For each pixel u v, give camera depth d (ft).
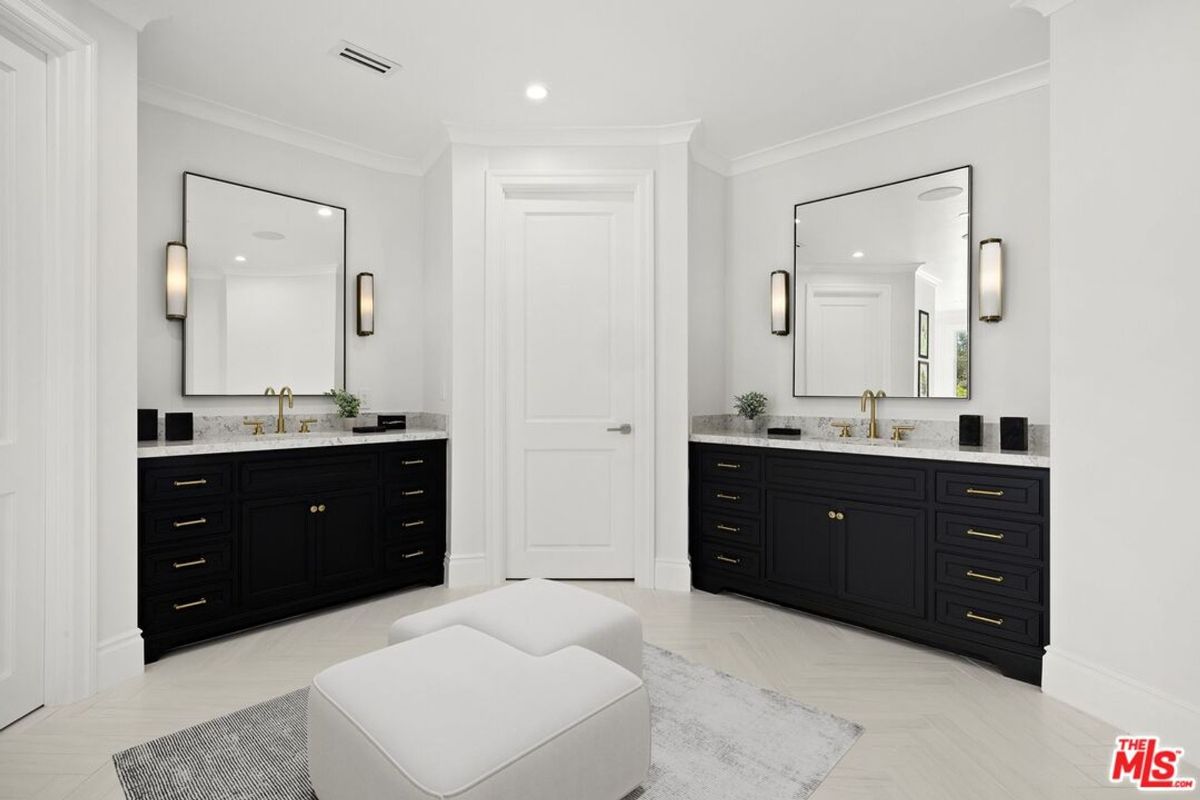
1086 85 7.29
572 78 10.09
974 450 9.31
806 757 6.34
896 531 9.50
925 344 10.82
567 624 6.64
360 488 10.96
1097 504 7.19
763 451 11.09
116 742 6.52
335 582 10.62
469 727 4.48
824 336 12.01
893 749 6.51
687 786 5.84
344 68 9.73
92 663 7.51
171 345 10.41
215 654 8.86
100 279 7.55
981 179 10.25
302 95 10.57
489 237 11.98
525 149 12.09
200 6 8.11
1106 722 7.07
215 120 10.91
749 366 13.14
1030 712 7.31
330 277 12.30
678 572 11.89
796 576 10.64
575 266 12.32
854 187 11.75
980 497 8.63
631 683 5.28
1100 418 7.15
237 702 7.42
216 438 10.82
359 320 12.51
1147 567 6.72
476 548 12.10
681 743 6.57
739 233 13.26
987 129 10.20
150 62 9.50
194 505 8.99
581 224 12.30
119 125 7.77
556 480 12.35
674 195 11.98
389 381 13.08
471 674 5.21
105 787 5.77
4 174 6.63
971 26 8.58
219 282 10.94
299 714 7.14
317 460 10.41
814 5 8.17
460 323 11.96
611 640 6.73
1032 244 9.75
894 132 11.26
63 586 7.23
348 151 12.53
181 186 10.54
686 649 9.12
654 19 8.50
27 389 6.91
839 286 11.85
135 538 8.07
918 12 8.29
